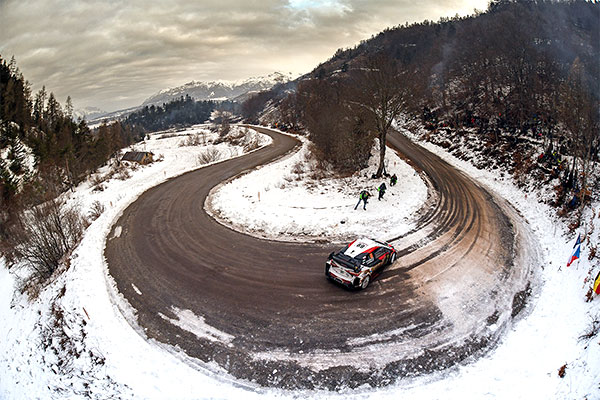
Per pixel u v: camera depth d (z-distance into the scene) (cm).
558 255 1599
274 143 5731
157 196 2845
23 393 1120
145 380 1002
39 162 4184
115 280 1543
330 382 955
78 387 1041
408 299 1289
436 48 7450
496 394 890
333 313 1220
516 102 3972
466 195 2578
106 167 5909
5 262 2452
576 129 2189
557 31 5750
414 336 1106
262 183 3091
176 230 2084
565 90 2527
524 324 1151
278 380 970
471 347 1060
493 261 1580
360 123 3272
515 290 1351
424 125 5150
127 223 2259
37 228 2058
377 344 1076
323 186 2873
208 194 2828
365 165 3400
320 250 1712
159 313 1288
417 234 1878
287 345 1085
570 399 802
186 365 1041
